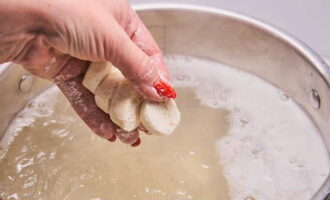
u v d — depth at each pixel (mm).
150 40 474
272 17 636
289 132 536
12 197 493
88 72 432
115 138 487
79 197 488
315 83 518
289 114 552
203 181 497
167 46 604
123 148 527
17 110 564
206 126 544
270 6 640
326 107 505
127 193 488
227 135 536
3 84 533
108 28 407
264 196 485
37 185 501
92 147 531
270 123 544
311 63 515
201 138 534
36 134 546
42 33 423
